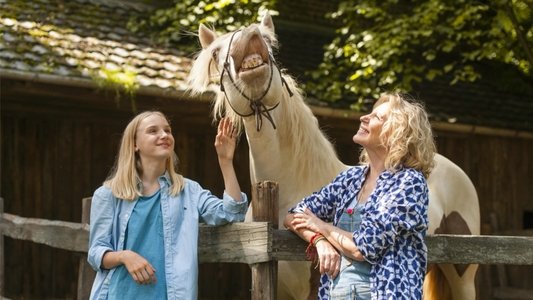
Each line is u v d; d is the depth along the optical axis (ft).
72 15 29.04
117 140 28.40
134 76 25.04
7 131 26.37
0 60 23.58
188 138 29.32
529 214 36.47
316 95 29.27
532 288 31.73
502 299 31.04
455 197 18.90
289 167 14.10
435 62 35.60
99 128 28.09
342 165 15.08
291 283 13.93
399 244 10.02
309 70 31.40
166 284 10.90
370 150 10.71
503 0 28.86
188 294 10.86
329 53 30.71
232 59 13.21
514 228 35.06
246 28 13.12
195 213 11.33
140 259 10.83
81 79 23.97
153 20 30.60
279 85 13.66
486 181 34.53
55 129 27.27
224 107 14.40
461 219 18.90
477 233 19.31
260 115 13.57
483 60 36.17
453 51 36.35
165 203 11.28
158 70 26.53
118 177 11.38
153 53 27.89
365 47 30.17
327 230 10.52
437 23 31.40
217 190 29.84
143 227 11.18
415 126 10.31
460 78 30.63
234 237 11.30
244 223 11.16
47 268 26.76
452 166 19.24
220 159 11.59
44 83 23.90
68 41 26.53
